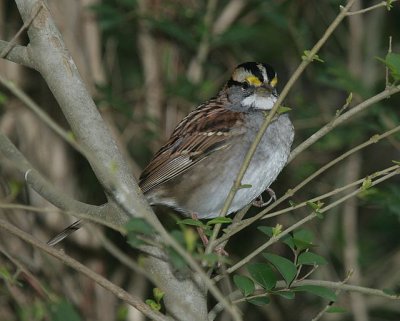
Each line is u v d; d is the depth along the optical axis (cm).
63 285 1124
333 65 1257
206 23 1261
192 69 1302
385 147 1438
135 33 1380
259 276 689
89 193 1275
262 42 1444
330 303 738
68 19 1195
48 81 702
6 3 1288
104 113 1227
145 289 1217
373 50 1407
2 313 1066
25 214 1127
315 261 700
